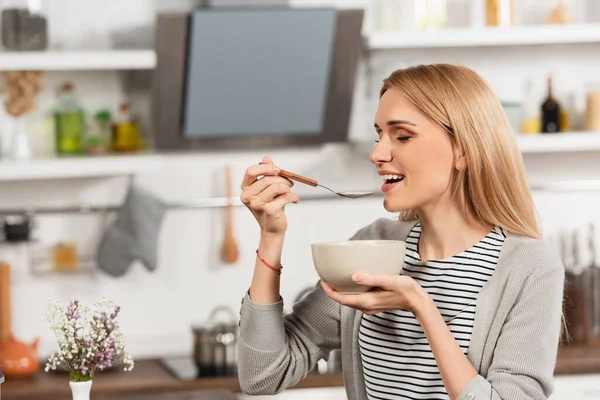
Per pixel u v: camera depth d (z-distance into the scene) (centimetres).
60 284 409
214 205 416
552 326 162
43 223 406
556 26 402
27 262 406
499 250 172
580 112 432
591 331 412
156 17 367
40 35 375
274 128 405
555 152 439
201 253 420
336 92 403
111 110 409
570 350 385
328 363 368
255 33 380
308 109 403
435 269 173
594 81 434
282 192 171
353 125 426
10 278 402
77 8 401
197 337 371
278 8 377
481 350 166
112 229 394
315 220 427
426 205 174
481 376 160
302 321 187
